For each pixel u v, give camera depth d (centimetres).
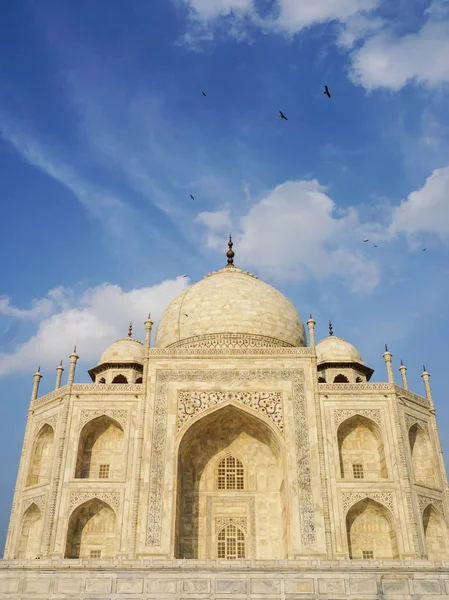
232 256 11219
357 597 4650
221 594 4672
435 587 4688
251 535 7500
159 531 6919
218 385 7769
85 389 7856
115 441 7869
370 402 7756
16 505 7738
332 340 9481
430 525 7538
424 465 7888
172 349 7962
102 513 7369
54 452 7525
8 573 4769
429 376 8494
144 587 4709
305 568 4781
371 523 7325
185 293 9850
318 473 7256
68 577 4744
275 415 7612
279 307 9581
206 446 7981
